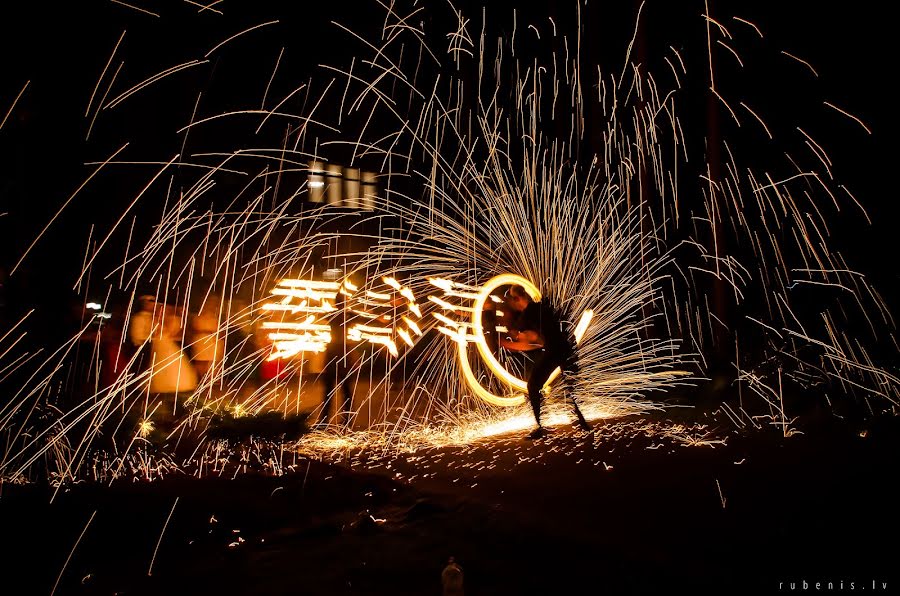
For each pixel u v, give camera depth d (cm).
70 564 404
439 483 571
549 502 501
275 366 977
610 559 392
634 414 852
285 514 496
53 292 759
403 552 419
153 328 779
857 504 441
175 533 455
